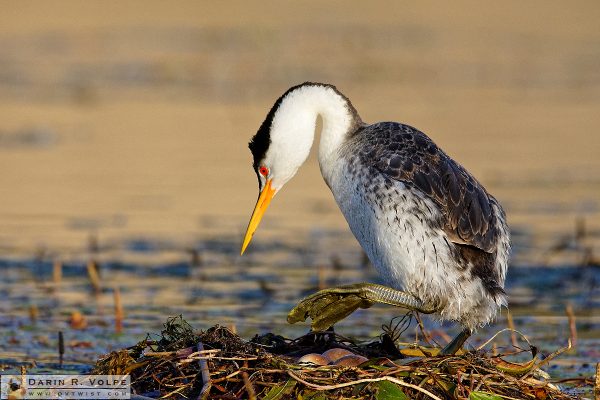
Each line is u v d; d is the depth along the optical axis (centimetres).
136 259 1416
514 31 3631
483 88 2728
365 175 879
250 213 1672
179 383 803
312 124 993
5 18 3700
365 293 890
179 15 3869
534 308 1208
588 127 2280
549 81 2839
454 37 3503
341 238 1540
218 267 1375
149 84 2784
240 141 2170
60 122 2338
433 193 853
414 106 2444
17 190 1777
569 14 4003
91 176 1883
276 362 797
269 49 3238
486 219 867
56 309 1184
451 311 855
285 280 1313
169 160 2009
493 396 783
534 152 2039
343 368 794
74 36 3425
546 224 1584
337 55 3150
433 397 776
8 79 2806
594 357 1020
